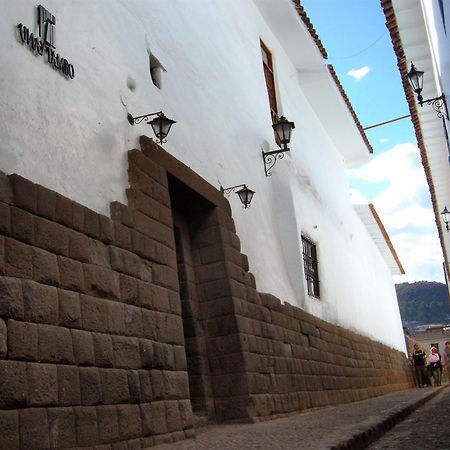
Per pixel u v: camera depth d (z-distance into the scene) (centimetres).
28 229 443
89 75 601
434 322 17738
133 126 664
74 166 541
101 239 535
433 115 1361
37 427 407
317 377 1073
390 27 1163
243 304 816
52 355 436
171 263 654
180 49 859
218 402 758
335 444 448
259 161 1095
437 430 644
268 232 1053
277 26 1394
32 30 527
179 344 628
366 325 1762
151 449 513
